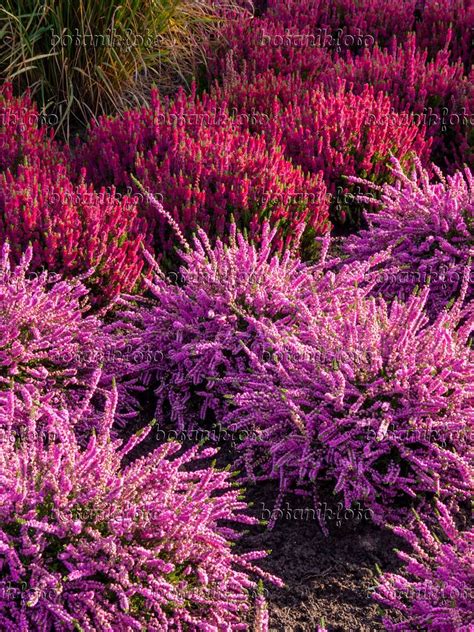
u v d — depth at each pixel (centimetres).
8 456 258
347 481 301
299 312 350
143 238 417
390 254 398
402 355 317
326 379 310
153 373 376
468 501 311
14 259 376
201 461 337
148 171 460
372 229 451
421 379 304
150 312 386
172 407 353
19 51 569
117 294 381
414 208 435
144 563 240
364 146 520
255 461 326
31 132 502
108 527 238
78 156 509
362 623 268
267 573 270
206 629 235
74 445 266
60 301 349
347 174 499
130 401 359
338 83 584
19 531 236
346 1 733
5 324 326
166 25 620
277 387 320
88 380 347
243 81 601
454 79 607
